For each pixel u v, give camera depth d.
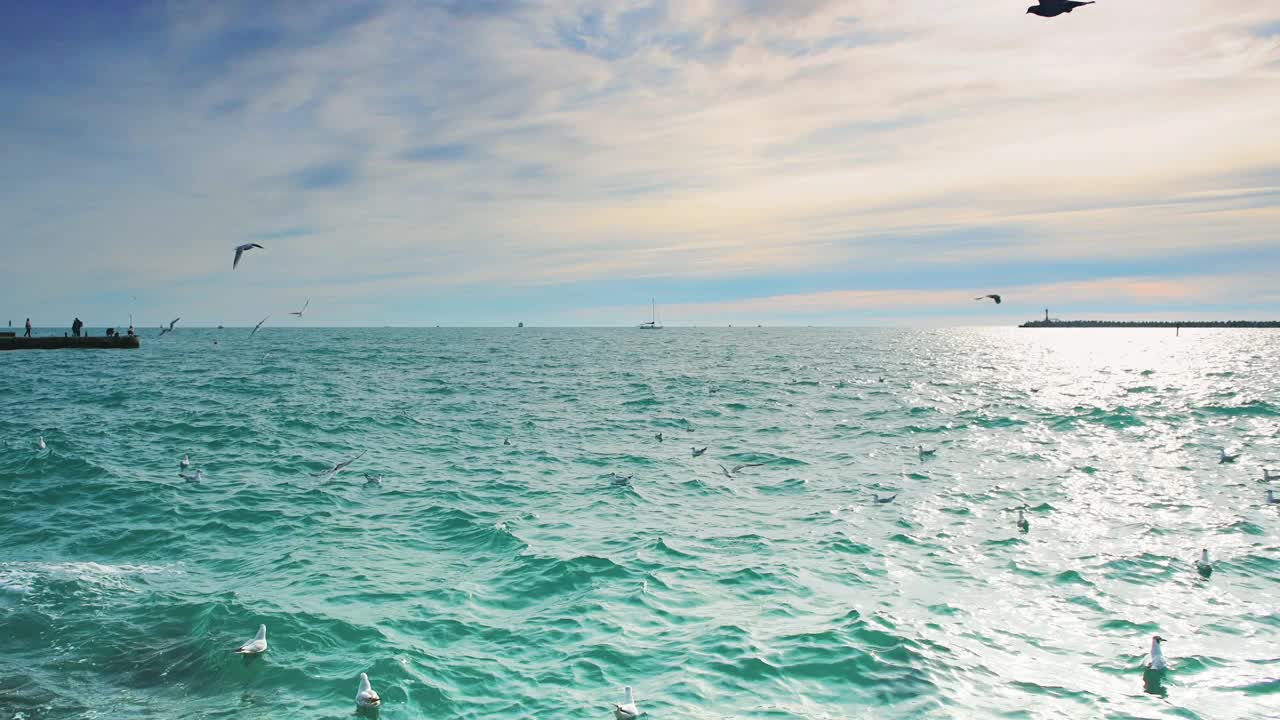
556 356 97.25
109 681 11.04
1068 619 13.38
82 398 42.81
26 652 11.84
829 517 19.75
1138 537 18.11
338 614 13.25
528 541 17.34
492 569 15.61
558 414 40.34
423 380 59.78
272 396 45.97
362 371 67.75
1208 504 21.22
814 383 59.25
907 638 12.41
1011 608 13.82
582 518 19.47
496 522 18.94
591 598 14.04
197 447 28.41
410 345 130.25
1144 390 54.19
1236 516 19.92
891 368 77.31
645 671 11.32
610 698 10.59
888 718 10.09
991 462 27.38
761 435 33.62
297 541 17.39
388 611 13.42
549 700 10.54
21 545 16.88
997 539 17.89
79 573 15.20
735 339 179.25
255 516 19.30
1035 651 12.14
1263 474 25.22
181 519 18.94
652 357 96.56
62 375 58.22
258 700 10.57
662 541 17.42
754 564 15.90
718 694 10.66
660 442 31.53
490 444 30.81
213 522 18.75
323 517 19.34
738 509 20.56
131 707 10.37
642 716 10.07
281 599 13.88
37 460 24.58
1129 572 15.70
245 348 109.69
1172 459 27.97
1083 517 19.86
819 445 31.02
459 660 11.66
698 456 28.33
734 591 14.41
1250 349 124.50
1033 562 16.28
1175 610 13.77
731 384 58.22
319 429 33.41
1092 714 10.30
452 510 20.09
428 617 13.20
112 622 12.90
